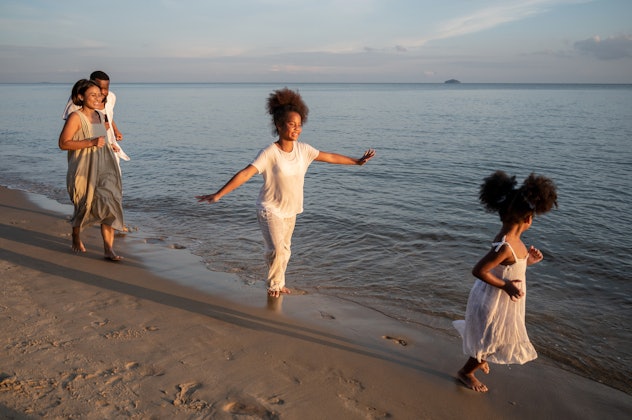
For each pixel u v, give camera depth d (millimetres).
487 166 12180
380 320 4207
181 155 14328
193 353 3449
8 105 41969
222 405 2840
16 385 2936
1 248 5707
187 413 2748
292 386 3100
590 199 8688
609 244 6309
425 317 4316
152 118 28172
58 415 2668
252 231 6977
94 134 5285
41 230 6586
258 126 23188
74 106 5688
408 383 3229
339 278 5227
